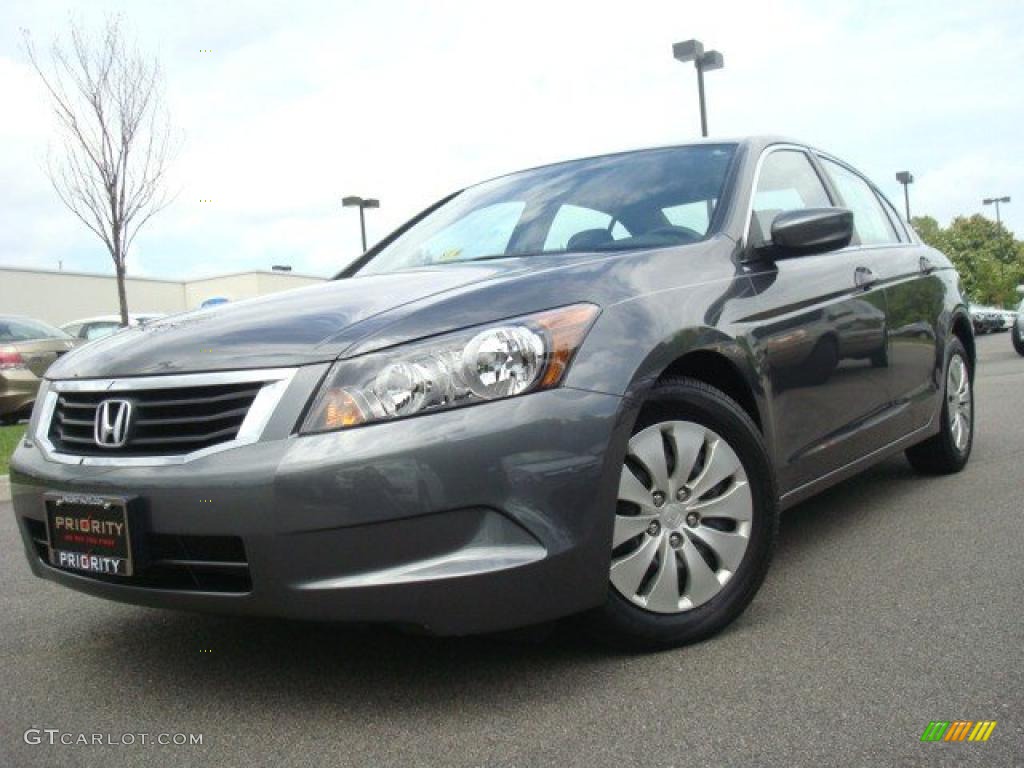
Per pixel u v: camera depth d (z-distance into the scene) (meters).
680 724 2.36
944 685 2.50
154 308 39.91
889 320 4.19
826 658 2.72
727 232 3.36
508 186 4.18
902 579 3.42
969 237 66.69
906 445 4.48
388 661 2.87
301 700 2.63
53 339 11.32
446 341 2.49
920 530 4.07
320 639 3.09
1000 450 5.87
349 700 2.61
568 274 2.79
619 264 2.92
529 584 2.46
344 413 2.42
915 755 2.15
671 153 3.90
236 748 2.38
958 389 5.15
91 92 12.56
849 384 3.80
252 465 2.41
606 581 2.61
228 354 2.60
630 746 2.27
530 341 2.54
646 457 2.80
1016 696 2.42
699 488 2.90
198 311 3.23
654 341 2.76
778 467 3.31
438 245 3.89
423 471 2.38
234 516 2.40
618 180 3.80
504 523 2.46
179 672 2.89
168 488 2.48
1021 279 66.12
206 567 2.50
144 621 3.41
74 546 2.70
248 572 2.43
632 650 2.80
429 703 2.56
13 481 2.97
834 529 4.17
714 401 2.93
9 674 2.94
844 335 3.76
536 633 2.69
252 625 3.28
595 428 2.56
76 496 2.65
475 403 2.46
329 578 2.38
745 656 2.77
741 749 2.22
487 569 2.41
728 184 3.56
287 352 2.54
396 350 2.48
